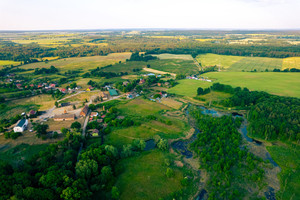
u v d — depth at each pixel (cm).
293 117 11594
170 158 9106
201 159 9081
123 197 6888
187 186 7475
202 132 11481
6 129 11200
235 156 9138
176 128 11856
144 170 8262
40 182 6519
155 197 6944
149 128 11669
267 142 10519
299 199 6931
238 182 7706
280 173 8225
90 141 10212
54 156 8438
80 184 6550
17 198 5662
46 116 13262
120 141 10362
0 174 6512
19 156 8688
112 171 8000
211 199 6706
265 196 7069
